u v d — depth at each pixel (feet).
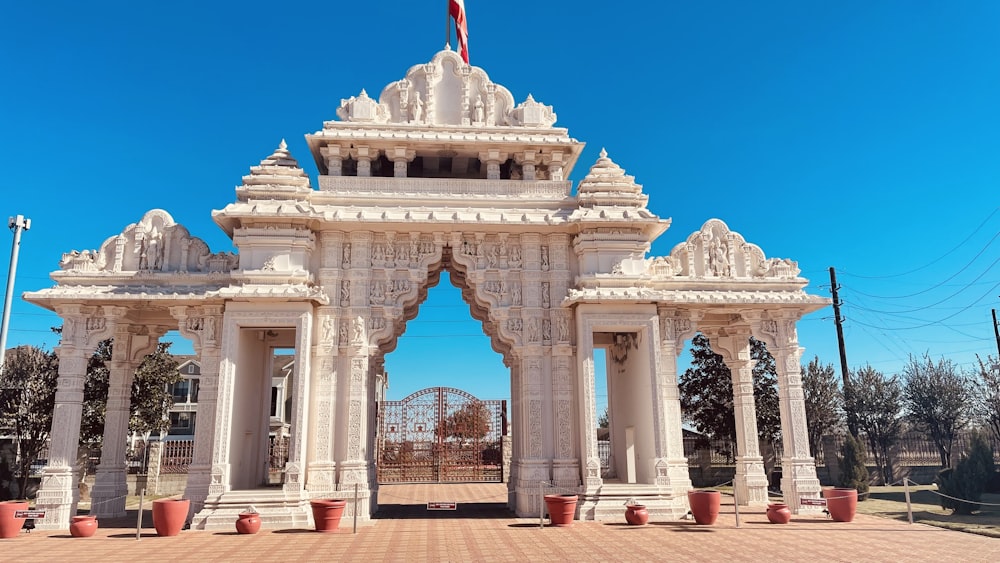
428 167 55.52
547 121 52.85
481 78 53.16
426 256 48.11
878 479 80.02
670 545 33.32
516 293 48.06
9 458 61.26
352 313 46.21
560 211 49.49
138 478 71.51
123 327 50.96
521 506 45.27
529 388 46.44
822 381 81.51
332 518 38.68
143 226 47.47
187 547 33.81
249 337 47.98
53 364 64.23
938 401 83.46
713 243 50.44
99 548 33.81
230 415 42.39
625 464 51.29
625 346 52.16
